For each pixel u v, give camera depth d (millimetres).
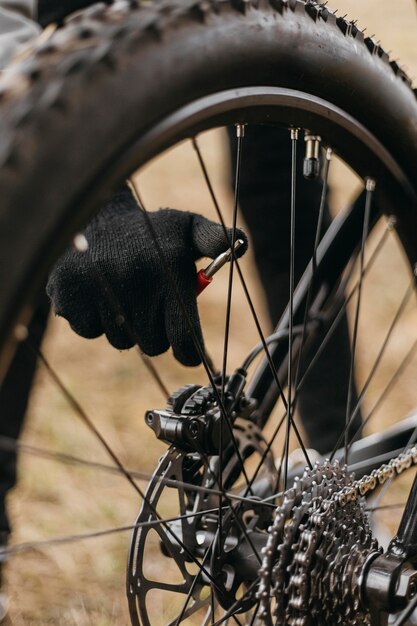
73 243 898
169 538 1115
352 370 1230
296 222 1604
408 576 1073
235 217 1091
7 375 1450
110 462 2029
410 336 2707
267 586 1024
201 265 2391
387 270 3137
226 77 976
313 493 1062
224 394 1145
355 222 1295
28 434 2111
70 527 1778
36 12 1390
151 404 2340
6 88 891
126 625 1515
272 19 1007
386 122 1113
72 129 883
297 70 1033
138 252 1072
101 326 1099
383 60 1107
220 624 1134
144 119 916
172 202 3490
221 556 1109
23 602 1562
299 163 1585
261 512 1143
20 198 867
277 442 1880
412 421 1377
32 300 887
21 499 1860
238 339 2688
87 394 2363
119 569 1648
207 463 1098
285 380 1276
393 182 1157
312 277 1208
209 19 960
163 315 1088
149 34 922
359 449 1358
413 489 1123
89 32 914
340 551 1066
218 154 4148
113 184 907
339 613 1075
